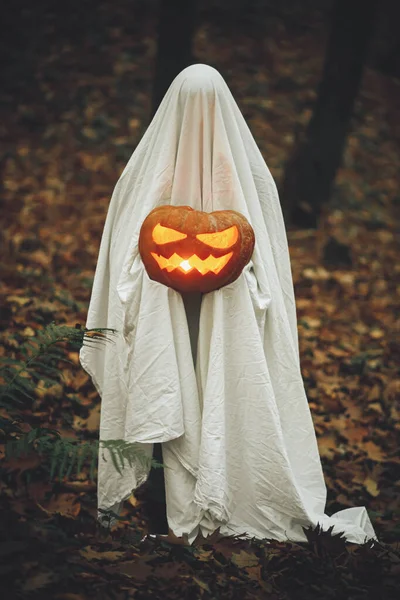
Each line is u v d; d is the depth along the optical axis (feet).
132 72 46.55
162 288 13.25
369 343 27.78
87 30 49.73
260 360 13.38
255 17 54.13
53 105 42.78
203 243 12.84
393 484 18.71
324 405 22.52
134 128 42.01
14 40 47.83
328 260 34.55
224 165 13.41
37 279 27.55
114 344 13.80
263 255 13.70
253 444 13.43
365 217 39.73
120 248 13.94
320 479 14.14
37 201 34.50
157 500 14.79
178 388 13.21
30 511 14.29
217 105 13.35
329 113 36.06
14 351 21.47
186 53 30.37
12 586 11.43
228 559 12.90
